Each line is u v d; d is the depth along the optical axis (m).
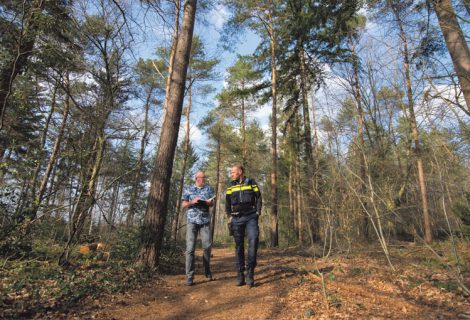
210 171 29.86
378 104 6.34
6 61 5.06
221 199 30.61
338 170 4.73
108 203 5.64
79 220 4.62
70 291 3.26
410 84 4.95
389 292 3.38
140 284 4.04
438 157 4.04
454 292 3.22
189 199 4.58
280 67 14.66
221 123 21.88
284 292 3.57
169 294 3.77
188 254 4.29
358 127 5.33
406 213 5.27
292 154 15.80
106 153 5.38
